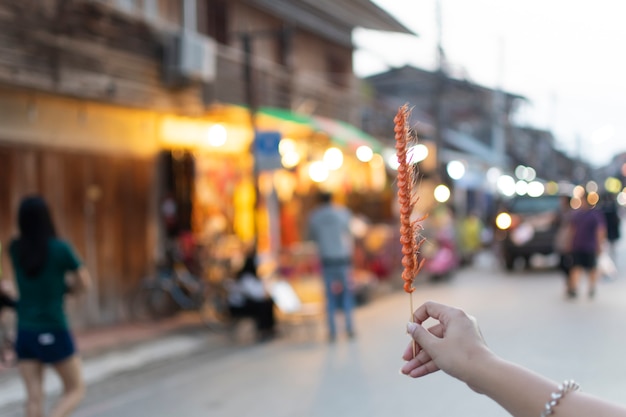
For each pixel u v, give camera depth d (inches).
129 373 312.0
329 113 682.2
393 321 434.6
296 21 627.2
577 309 441.7
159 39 412.8
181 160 482.9
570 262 499.2
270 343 380.5
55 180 370.9
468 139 1370.6
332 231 381.1
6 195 340.8
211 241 478.9
